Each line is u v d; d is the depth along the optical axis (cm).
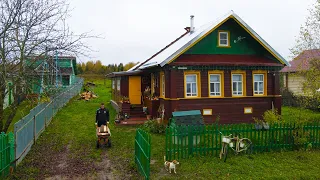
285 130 1151
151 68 2059
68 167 993
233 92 1789
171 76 1639
